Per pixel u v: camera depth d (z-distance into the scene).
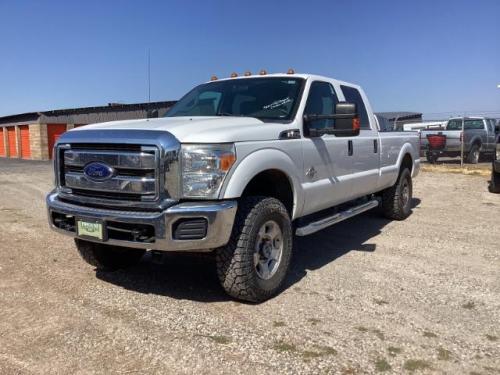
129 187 4.11
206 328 3.94
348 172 6.13
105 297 4.64
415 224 8.15
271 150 4.55
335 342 3.70
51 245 6.61
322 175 5.47
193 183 4.02
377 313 4.27
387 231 7.59
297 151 4.95
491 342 3.74
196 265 5.70
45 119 32.59
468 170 17.22
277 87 5.56
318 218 6.01
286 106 5.26
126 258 5.43
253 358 3.45
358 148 6.37
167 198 4.01
